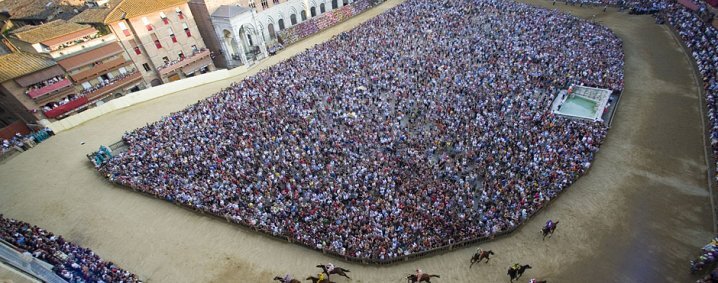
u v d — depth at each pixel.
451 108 40.81
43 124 45.81
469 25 63.50
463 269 25.69
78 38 47.84
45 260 25.11
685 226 26.97
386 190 30.83
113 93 52.19
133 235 29.94
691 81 43.66
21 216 32.53
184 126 41.75
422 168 33.12
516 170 31.86
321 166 34.28
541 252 26.38
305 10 75.06
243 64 62.50
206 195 31.84
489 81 45.72
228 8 59.50
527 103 41.00
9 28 64.12
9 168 39.41
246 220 29.47
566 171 31.23
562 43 53.00
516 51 52.22
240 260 27.41
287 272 26.30
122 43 52.53
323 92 47.91
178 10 57.16
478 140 35.88
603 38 53.38
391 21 68.38
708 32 48.31
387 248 26.44
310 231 28.22
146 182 33.91
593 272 24.72
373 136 38.22
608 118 39.06
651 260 25.06
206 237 29.42
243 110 44.41
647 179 31.36
